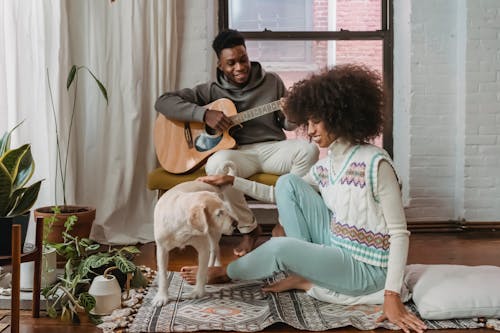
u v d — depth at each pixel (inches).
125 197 128.3
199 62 139.8
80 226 101.4
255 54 152.3
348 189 72.9
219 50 117.7
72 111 124.6
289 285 80.4
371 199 71.4
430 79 143.8
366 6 152.2
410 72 143.3
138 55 128.4
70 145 123.0
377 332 66.4
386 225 72.8
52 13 117.0
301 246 73.4
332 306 74.8
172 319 69.1
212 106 116.7
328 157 78.3
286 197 80.4
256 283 84.6
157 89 131.3
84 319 71.9
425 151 144.7
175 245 73.2
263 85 121.0
